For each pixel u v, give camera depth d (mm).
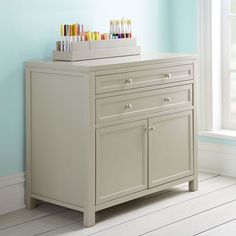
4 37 3768
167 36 4836
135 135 3830
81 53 3832
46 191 3855
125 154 3779
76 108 3609
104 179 3668
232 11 4699
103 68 3564
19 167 3943
